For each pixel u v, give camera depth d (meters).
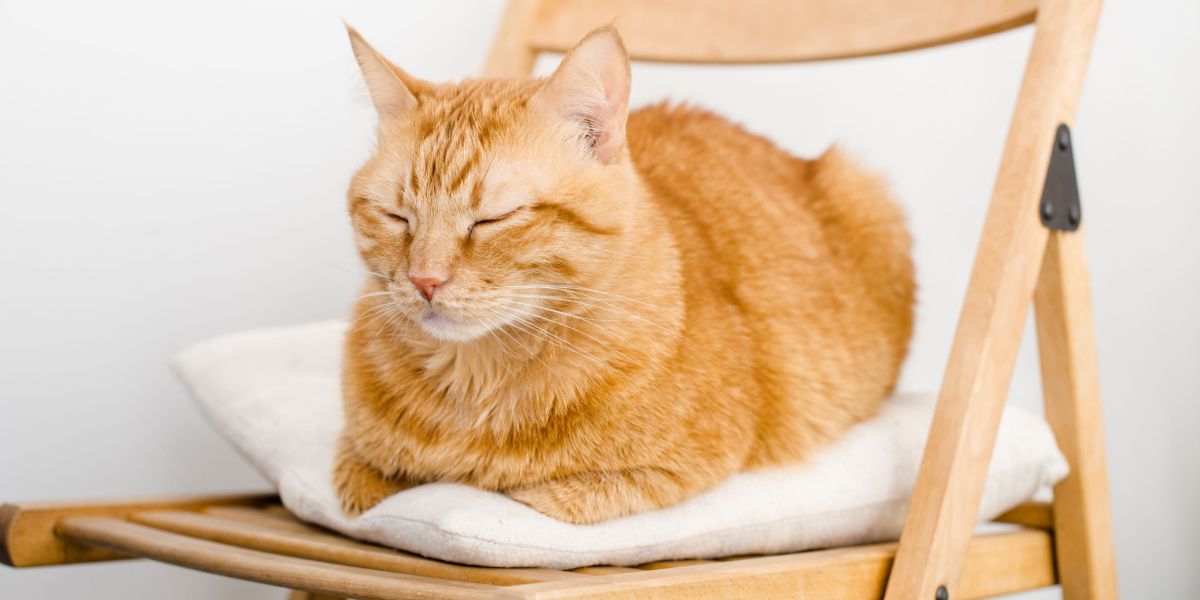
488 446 1.29
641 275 1.32
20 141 2.02
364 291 1.43
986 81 2.27
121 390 2.10
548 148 1.27
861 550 1.33
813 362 1.51
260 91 2.18
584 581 1.03
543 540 1.19
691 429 1.30
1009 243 1.36
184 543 1.31
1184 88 2.11
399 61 2.28
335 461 1.43
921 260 2.34
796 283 1.56
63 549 1.52
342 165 2.25
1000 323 1.35
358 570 1.16
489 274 1.24
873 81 2.36
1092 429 1.55
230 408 1.70
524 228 1.24
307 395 1.70
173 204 2.13
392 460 1.36
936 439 1.33
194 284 2.15
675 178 1.58
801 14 1.78
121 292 2.10
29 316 2.03
